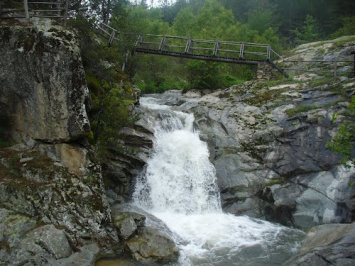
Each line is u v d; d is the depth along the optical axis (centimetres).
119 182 1259
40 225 909
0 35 1060
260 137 1494
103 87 1330
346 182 1298
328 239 940
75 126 1064
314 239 998
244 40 2917
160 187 1327
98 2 2111
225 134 1530
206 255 1016
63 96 1050
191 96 2128
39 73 1048
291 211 1314
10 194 945
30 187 959
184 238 1102
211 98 1812
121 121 1305
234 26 3209
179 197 1341
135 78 2483
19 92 1070
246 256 1024
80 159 1067
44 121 1062
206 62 2156
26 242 855
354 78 1631
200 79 2197
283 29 4066
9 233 870
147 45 2562
